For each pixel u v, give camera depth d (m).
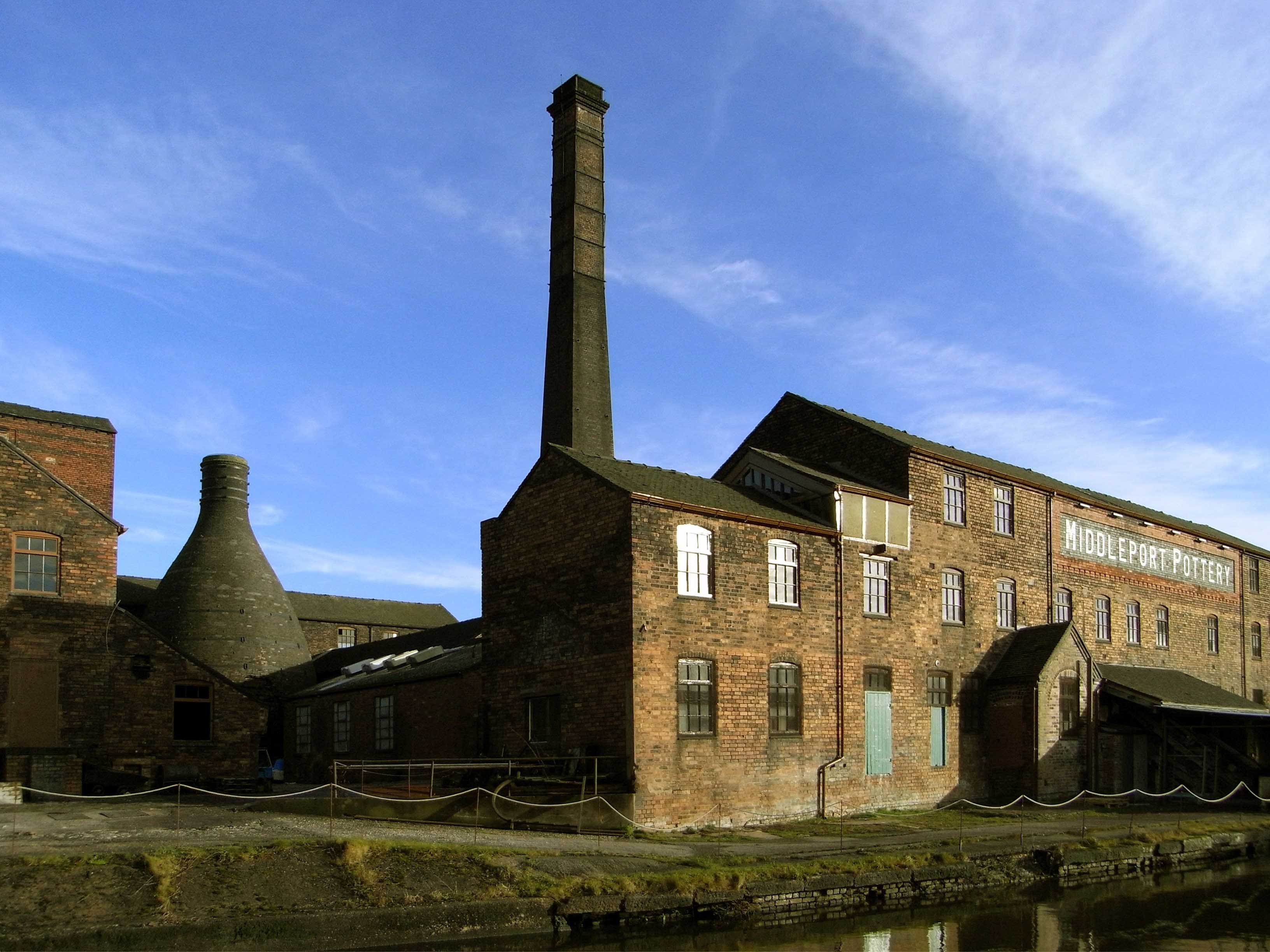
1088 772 30.58
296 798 24.36
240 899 13.80
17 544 25.66
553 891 15.12
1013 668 30.67
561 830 20.78
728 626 23.84
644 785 21.53
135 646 28.20
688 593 23.27
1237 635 43.62
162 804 23.38
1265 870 22.52
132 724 27.80
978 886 19.14
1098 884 20.50
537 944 14.45
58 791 24.02
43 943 12.36
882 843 20.72
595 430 35.69
